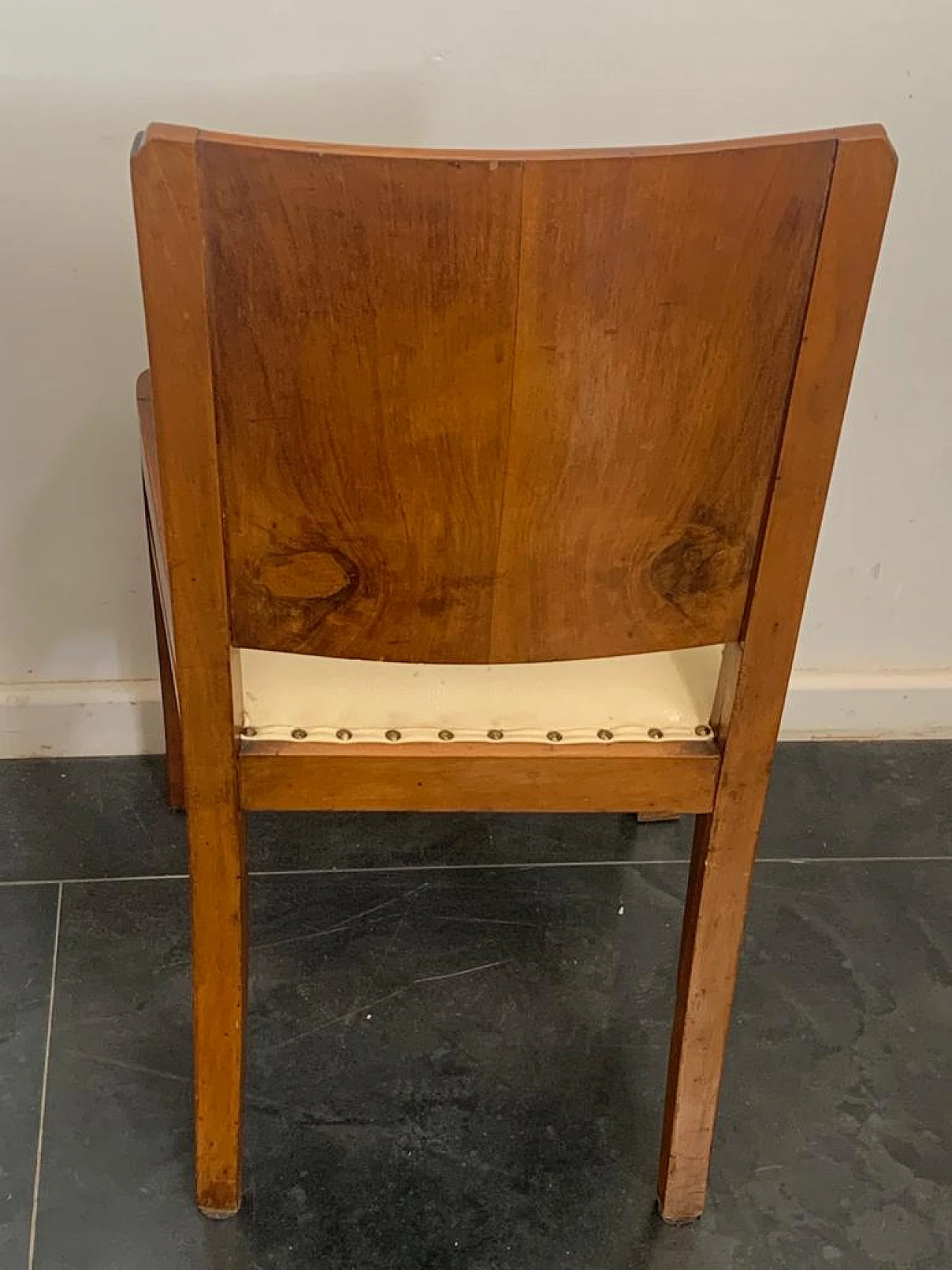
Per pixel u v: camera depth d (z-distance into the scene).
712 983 1.03
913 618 1.57
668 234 0.69
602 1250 1.11
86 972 1.31
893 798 1.57
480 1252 1.10
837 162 0.68
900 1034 1.30
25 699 1.51
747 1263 1.11
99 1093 1.20
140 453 1.36
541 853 1.46
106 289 1.27
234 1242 1.10
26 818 1.47
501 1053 1.26
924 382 1.40
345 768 0.93
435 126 1.22
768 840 1.50
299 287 0.70
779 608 0.86
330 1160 1.17
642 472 0.78
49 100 1.17
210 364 0.73
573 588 0.83
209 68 1.17
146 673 1.52
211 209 0.67
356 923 1.38
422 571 0.82
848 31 1.19
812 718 1.62
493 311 0.71
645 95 1.21
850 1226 1.14
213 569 0.81
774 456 0.79
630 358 0.73
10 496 1.38
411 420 0.75
